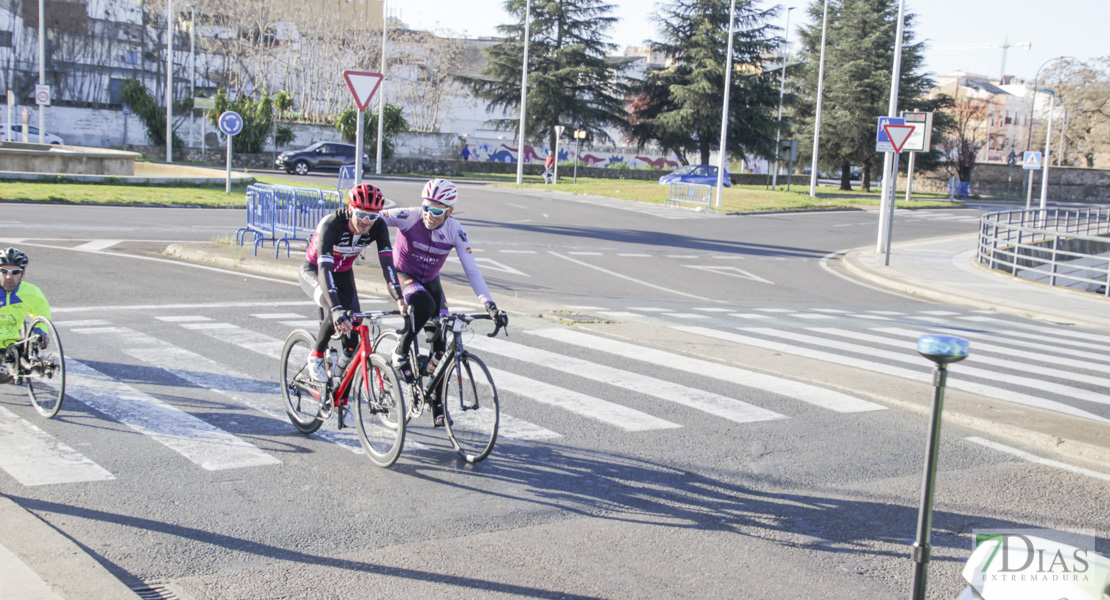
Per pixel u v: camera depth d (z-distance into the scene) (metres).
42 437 5.56
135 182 28.67
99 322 9.30
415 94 61.47
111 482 4.83
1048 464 5.78
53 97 50.56
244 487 4.86
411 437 5.95
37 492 4.64
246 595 3.59
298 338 5.93
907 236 29.78
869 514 4.78
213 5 54.28
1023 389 8.12
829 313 13.34
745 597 3.74
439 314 5.62
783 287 16.91
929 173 66.62
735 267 19.38
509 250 19.23
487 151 64.19
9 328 6.21
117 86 53.19
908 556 4.22
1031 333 12.46
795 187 58.28
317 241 5.35
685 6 57.81
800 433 6.30
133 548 4.01
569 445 5.82
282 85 59.84
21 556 3.75
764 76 58.12
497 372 7.77
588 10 59.16
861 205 40.78
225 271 13.67
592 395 7.11
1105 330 13.59
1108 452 5.83
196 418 6.11
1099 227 33.28
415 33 62.53
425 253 5.90
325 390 5.60
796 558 4.16
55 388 5.93
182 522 4.33
